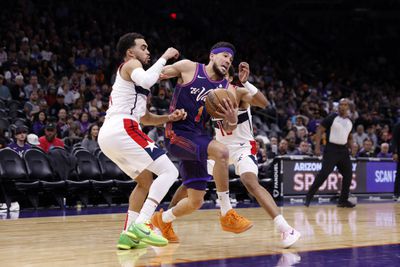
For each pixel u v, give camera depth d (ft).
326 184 40.32
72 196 34.88
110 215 28.14
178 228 21.81
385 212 29.96
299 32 91.56
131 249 16.08
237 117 17.24
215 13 83.66
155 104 45.11
